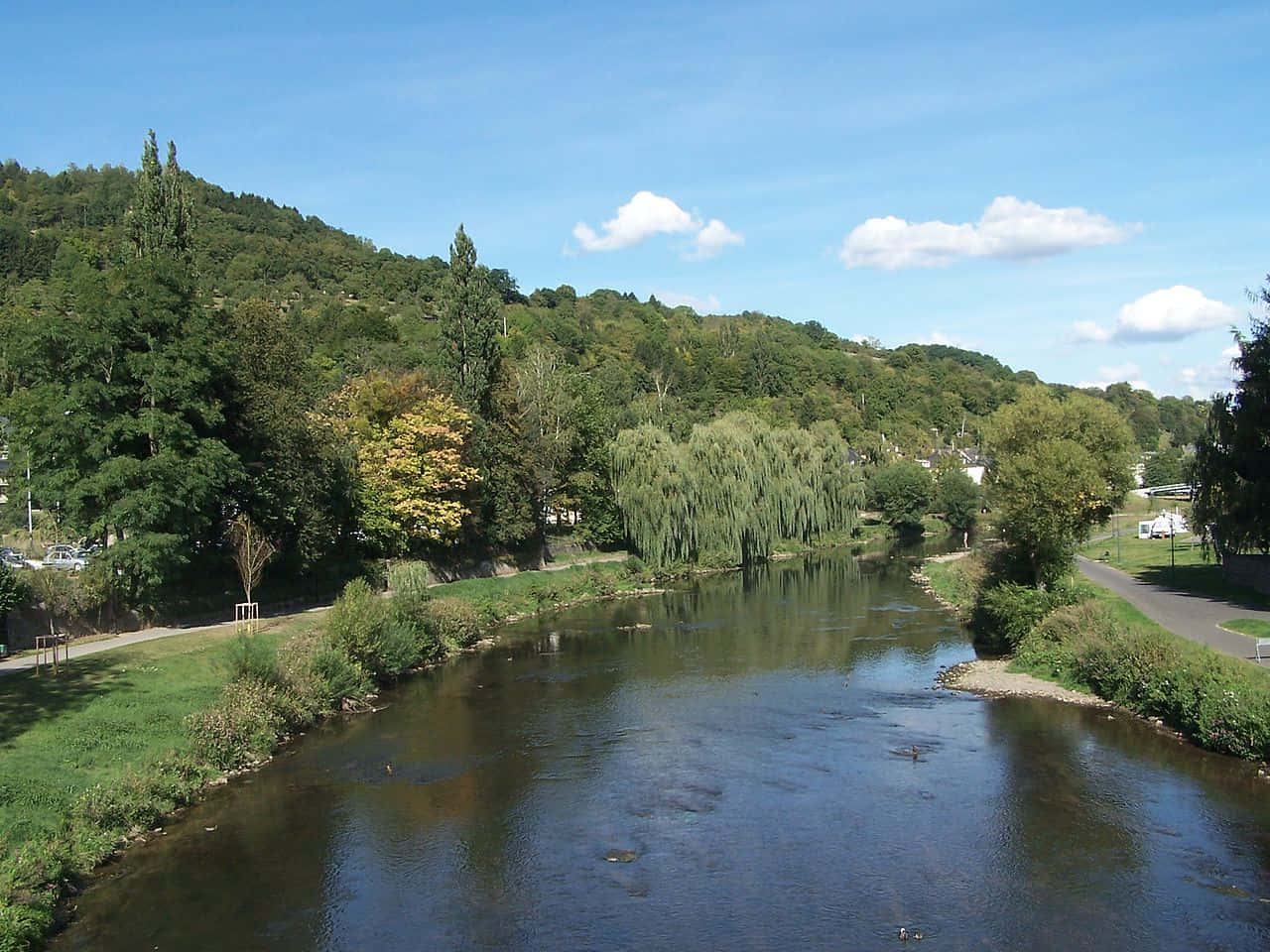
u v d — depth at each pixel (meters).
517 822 24.44
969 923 18.56
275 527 48.91
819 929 18.48
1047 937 17.94
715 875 21.09
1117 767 27.23
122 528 39.75
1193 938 17.75
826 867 21.34
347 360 117.38
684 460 78.44
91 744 26.42
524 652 48.19
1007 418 47.53
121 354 39.97
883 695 37.00
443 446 62.25
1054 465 43.19
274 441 46.41
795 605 62.09
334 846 22.97
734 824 24.02
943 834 22.98
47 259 134.88
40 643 35.69
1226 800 24.36
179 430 39.75
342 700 36.16
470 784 27.38
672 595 69.25
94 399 38.69
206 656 36.22
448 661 45.72
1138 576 61.91
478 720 34.41
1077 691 36.38
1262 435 46.03
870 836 23.00
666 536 75.62
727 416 93.00
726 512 79.75
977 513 123.56
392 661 40.84
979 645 47.00
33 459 40.12
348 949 18.05
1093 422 46.00
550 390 80.38
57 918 19.08
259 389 46.44
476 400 68.56
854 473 104.06
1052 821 23.48
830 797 25.72
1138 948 17.44
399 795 26.50
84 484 38.31
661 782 27.30
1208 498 51.19
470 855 22.41
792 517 88.69
